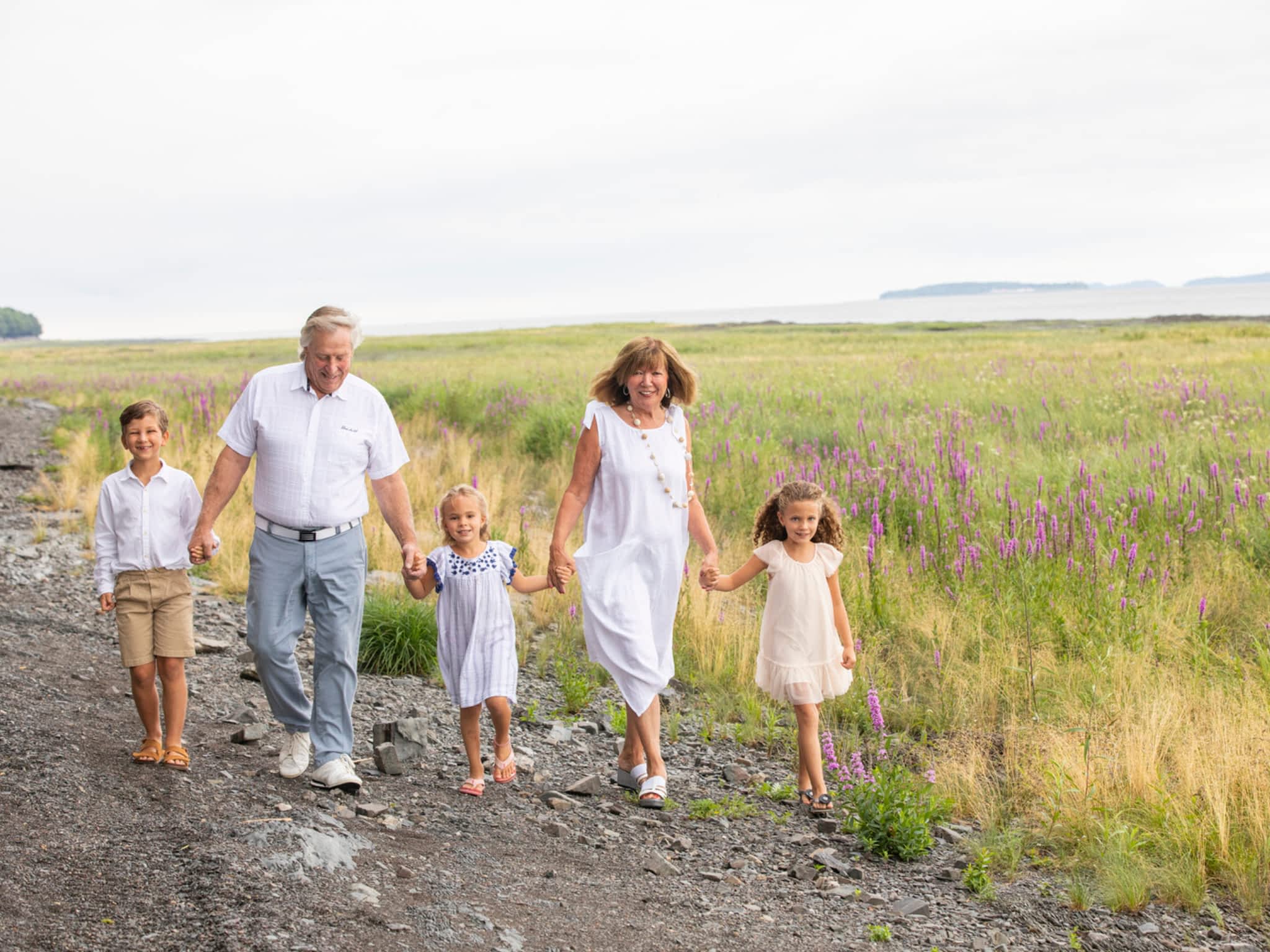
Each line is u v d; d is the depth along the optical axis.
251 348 74.81
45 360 67.50
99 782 3.85
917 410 15.65
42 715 4.63
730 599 8.10
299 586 4.32
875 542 7.64
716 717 6.11
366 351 66.25
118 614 4.23
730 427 14.16
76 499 11.72
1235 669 5.98
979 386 18.20
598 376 4.78
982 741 5.48
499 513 11.03
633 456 4.65
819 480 9.84
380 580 8.43
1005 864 4.16
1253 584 7.33
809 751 4.79
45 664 5.77
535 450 15.20
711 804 4.67
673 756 5.50
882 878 4.04
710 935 3.38
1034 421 13.80
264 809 3.77
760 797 4.95
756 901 3.73
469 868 3.69
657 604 4.75
